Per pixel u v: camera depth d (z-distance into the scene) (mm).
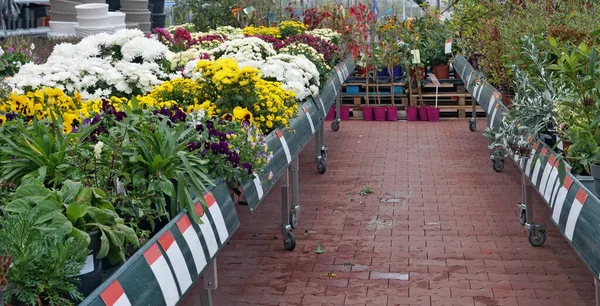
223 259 5887
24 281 2297
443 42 12859
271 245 6219
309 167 9266
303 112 6527
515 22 7777
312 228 6668
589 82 4207
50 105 4391
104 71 5703
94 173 3309
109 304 2354
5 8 12508
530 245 6047
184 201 3260
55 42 10672
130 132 3664
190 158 3678
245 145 4340
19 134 3617
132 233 2842
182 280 2912
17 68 9242
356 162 9484
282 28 11250
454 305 4855
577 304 4844
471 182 8273
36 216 2576
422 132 11492
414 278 5363
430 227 6617
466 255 5836
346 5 14492
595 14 6883
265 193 4555
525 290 5094
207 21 14922
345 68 10742
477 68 9719
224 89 5312
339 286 5250
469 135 11125
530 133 4695
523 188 6355
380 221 6844
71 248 2438
